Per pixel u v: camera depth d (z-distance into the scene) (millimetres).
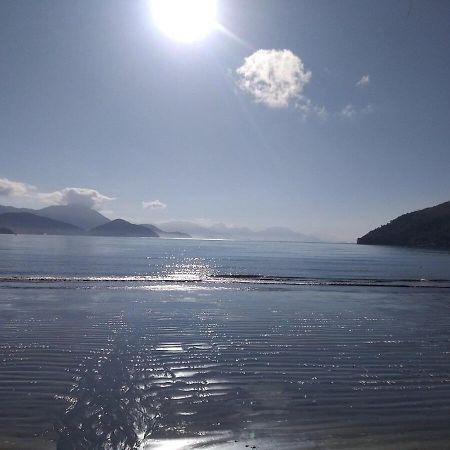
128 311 19125
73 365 10883
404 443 7082
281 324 16734
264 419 7922
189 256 79375
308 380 10094
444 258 87250
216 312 19219
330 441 7125
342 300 24500
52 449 6676
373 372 10781
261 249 136375
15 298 22672
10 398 8625
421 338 14797
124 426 7496
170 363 11203
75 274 37938
